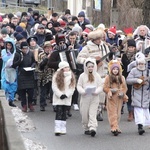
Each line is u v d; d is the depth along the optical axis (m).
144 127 20.45
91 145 17.64
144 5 40.53
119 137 18.83
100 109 21.41
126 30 29.73
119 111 19.34
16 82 23.47
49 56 22.45
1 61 24.55
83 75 19.05
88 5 46.81
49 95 25.44
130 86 21.34
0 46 24.72
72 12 60.09
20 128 19.84
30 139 18.31
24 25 32.50
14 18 33.50
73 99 23.38
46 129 20.00
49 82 23.38
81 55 21.44
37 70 23.44
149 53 21.91
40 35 27.83
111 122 19.14
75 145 17.62
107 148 17.27
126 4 47.88
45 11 82.81
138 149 17.23
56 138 18.58
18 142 11.07
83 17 32.84
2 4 83.50
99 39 21.44
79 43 26.17
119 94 19.09
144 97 19.55
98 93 18.81
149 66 21.11
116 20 33.25
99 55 21.42
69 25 30.97
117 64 19.28
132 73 19.75
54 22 32.31
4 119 13.70
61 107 18.92
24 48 23.31
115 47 23.94
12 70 23.41
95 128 18.78
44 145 17.50
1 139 13.85
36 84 24.48
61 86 18.78
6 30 26.81
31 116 22.38
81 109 18.97
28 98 23.39
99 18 53.59
